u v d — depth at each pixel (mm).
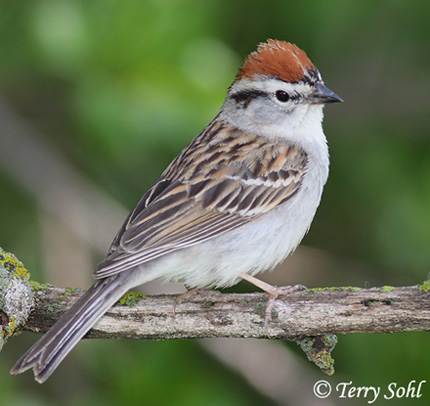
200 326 9695
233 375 12367
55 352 9055
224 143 10812
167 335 9727
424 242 12594
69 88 12289
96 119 11242
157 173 13023
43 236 12680
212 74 11586
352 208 13430
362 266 13477
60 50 11336
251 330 9688
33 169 13016
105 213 12898
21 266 9672
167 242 9875
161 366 11898
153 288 13133
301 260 13461
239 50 13570
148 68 11461
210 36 12008
